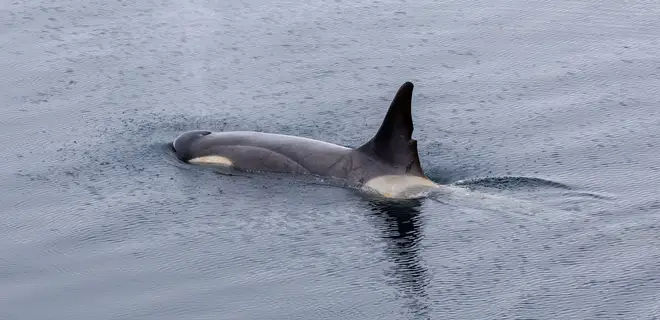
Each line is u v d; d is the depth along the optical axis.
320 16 114.19
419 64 102.75
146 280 65.75
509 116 91.06
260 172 79.62
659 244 68.06
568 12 115.75
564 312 60.91
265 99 95.62
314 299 63.12
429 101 94.69
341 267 66.50
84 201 76.25
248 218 73.06
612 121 89.31
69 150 85.12
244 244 69.69
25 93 96.81
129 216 73.81
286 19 113.38
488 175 79.44
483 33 110.00
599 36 109.06
